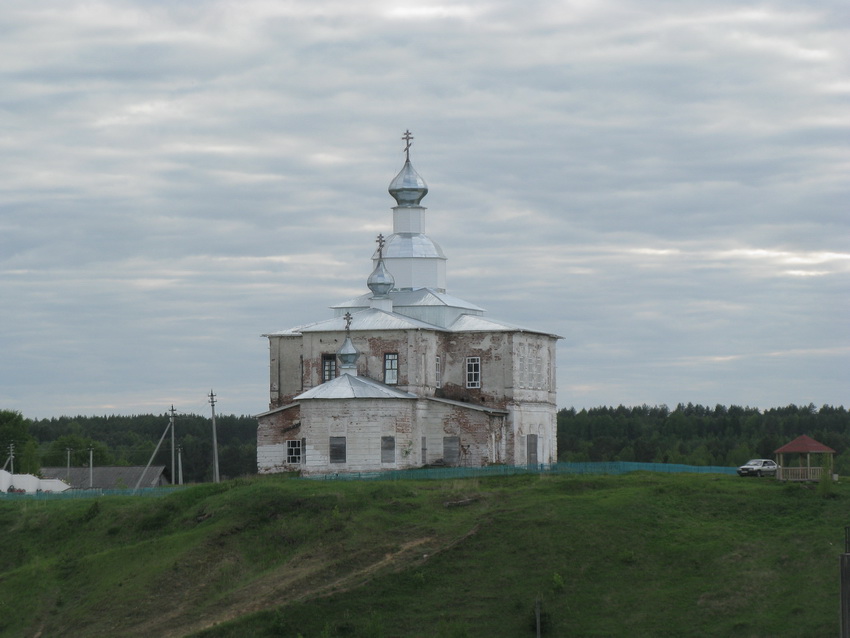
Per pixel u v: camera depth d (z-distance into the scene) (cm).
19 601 8256
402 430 10269
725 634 7112
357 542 8200
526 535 8181
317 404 10206
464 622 7388
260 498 8756
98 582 8275
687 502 8725
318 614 7462
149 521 9006
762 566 7712
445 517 8575
